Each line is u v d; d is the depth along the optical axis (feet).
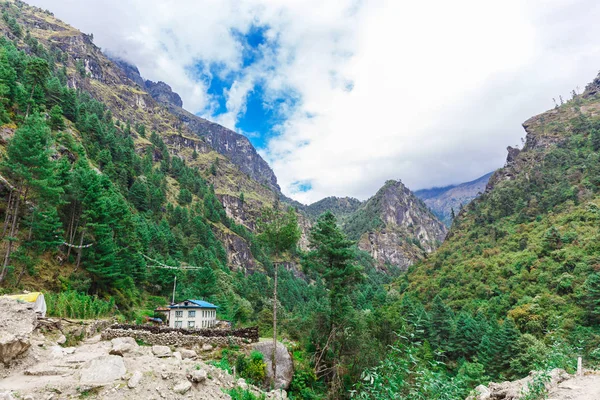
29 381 31.76
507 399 40.52
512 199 419.95
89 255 131.23
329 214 112.16
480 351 156.76
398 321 112.57
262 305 265.13
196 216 459.32
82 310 83.05
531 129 562.66
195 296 203.92
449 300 274.36
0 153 131.44
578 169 383.24
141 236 226.38
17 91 200.23
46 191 111.24
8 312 43.11
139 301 168.45
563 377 41.09
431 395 27.66
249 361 69.41
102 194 151.94
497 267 278.05
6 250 104.32
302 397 74.79
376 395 27.20
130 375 32.12
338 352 98.84
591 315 155.53
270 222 95.71
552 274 217.15
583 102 571.69
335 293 104.01
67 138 220.43
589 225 260.21
